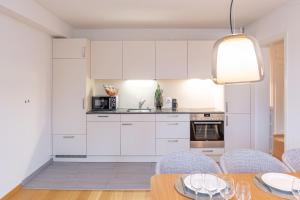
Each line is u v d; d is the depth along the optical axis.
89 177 3.73
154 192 1.58
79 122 4.43
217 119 4.47
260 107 4.47
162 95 5.01
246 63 1.55
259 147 4.49
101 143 4.45
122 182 3.54
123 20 4.32
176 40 4.85
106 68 4.60
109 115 4.43
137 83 5.00
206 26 4.76
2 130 3.01
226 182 1.67
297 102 3.25
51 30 3.95
